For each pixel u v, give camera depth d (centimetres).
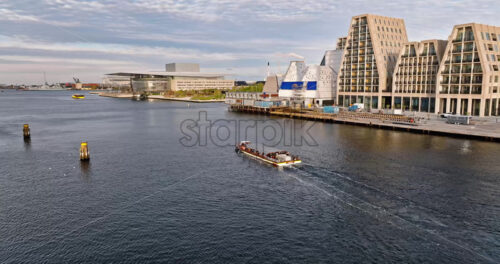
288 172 7106
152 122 15988
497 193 5762
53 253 4266
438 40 14325
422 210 5197
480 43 12619
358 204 5450
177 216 5197
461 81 13200
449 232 4566
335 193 5912
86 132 12950
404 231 4612
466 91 13125
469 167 7162
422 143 9556
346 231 4659
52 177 7119
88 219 5138
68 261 4103
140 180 6850
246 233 4666
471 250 4169
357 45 17188
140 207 5534
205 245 4397
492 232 4544
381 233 4588
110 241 4512
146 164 8006
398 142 9781
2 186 6575
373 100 16650
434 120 12838
